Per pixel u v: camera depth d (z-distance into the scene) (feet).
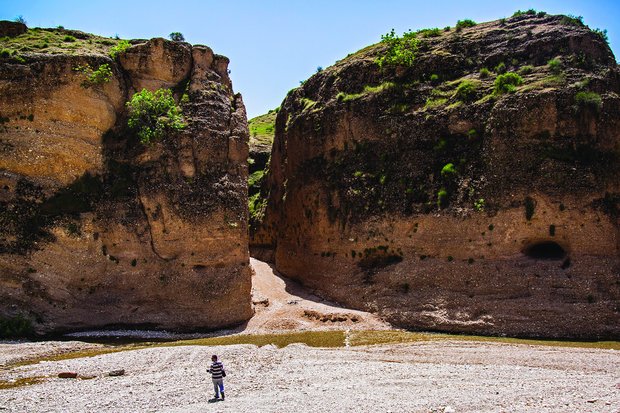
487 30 168.76
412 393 75.15
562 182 130.11
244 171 150.51
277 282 176.24
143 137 139.44
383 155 160.97
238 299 138.00
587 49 145.59
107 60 142.41
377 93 166.61
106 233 134.62
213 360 75.61
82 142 136.15
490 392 75.00
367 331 130.62
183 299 133.80
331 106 176.14
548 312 120.57
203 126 145.28
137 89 146.92
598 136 133.08
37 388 79.92
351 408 67.97
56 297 126.00
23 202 129.29
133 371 91.30
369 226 155.84
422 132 154.71
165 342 119.24
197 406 70.59
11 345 111.04
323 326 136.98
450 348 108.47
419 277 140.26
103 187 137.18
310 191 177.37
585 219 127.44
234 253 140.97
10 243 126.00
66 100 135.13
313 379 84.48
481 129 144.77
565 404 67.97
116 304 130.82
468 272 133.80
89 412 68.80
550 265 127.65
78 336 122.62
